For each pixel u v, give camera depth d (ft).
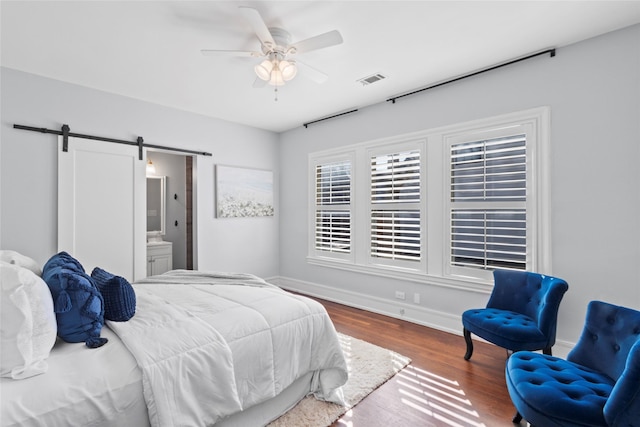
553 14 7.08
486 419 6.26
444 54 8.89
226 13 6.97
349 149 13.78
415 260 11.69
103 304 5.27
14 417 3.35
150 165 17.85
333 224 14.57
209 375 4.86
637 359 3.99
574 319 8.32
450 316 10.77
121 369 4.25
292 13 7.00
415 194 11.59
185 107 13.10
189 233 16.83
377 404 6.77
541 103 8.80
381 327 11.25
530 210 9.01
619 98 7.68
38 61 9.09
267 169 16.62
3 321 3.85
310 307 7.03
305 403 6.73
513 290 8.52
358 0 6.57
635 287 7.52
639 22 7.38
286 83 10.77
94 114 11.02
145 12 6.90
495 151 9.61
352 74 10.13
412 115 11.64
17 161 9.55
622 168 7.66
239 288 8.11
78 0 6.46
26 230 9.70
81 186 10.71
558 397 4.55
